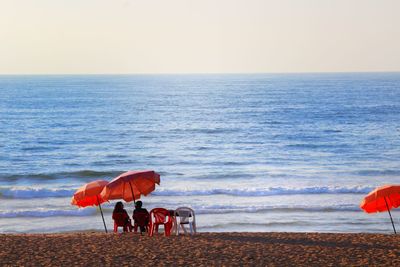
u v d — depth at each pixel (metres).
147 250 18.59
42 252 18.31
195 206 34.34
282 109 134.88
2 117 117.25
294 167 55.16
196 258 17.48
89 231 29.20
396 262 16.92
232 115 120.75
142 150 69.94
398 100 162.12
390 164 56.81
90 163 59.94
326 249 18.77
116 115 121.50
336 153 65.75
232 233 22.66
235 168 54.94
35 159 63.00
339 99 169.75
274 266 16.52
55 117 116.94
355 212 33.22
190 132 90.44
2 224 30.77
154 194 38.56
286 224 30.66
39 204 36.25
